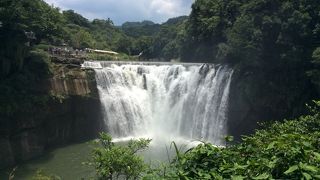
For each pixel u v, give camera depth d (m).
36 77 43.19
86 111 49.16
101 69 51.72
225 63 55.56
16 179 34.09
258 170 6.49
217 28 66.38
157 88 56.50
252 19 47.78
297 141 6.85
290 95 45.50
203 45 72.31
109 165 18.50
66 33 82.50
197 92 53.97
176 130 54.59
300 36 44.91
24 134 41.03
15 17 41.03
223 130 50.25
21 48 41.59
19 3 42.81
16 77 41.34
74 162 38.53
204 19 70.00
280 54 45.59
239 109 49.09
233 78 49.47
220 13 67.38
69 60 49.41
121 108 52.62
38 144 42.69
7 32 41.16
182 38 83.81
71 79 47.12
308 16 44.44
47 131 44.62
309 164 6.23
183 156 7.31
